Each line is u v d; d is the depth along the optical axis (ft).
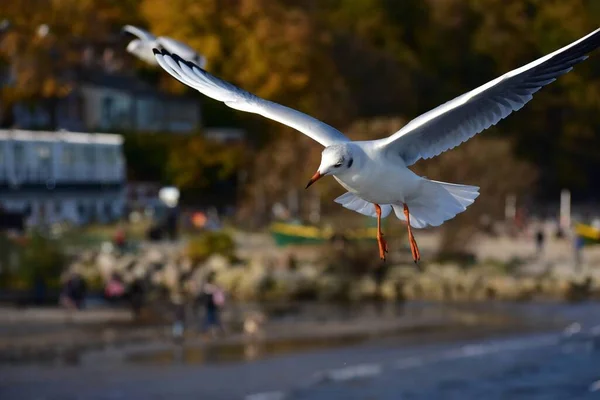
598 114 361.51
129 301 158.10
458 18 355.97
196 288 153.17
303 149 235.61
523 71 33.32
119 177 262.88
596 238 233.96
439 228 204.44
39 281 159.12
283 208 233.96
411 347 130.52
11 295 161.07
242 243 215.92
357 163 33.63
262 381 108.68
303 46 272.10
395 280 177.17
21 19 279.90
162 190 268.00
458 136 35.40
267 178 237.66
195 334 135.95
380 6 355.15
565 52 33.60
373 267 180.75
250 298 171.42
